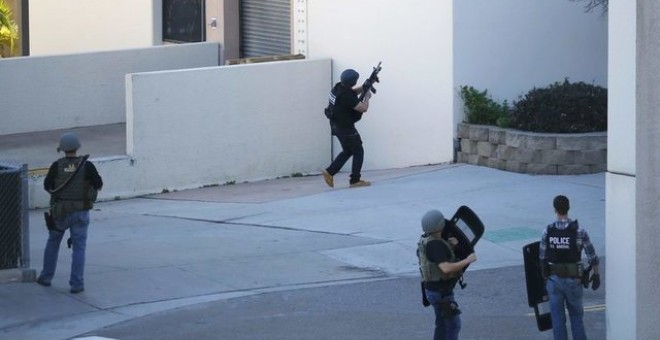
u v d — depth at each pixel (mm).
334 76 55312
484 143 49156
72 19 73812
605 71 53875
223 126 51969
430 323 29172
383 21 52906
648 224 22844
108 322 29812
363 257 36281
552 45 52344
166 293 32562
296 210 43938
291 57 56969
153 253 37406
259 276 34281
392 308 30719
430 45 50969
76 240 32188
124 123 61812
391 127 53188
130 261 36250
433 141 51406
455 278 25172
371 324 29156
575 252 25219
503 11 50875
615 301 25656
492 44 50750
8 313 30484
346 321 29500
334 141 55438
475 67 50438
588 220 39469
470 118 50344
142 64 62125
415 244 37500
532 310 30281
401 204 43594
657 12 22531
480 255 36000
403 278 33969
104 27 71500
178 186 51000
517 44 51438
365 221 41125
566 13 52562
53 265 32750
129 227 42406
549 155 46812
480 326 28828
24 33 82062
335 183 50156
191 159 51250
